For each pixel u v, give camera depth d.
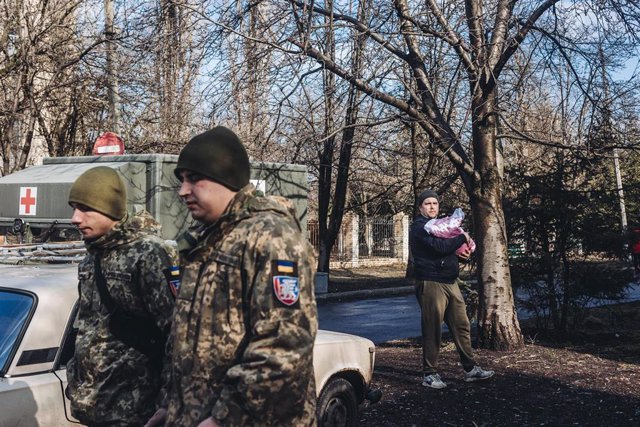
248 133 10.52
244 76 9.21
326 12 8.64
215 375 2.31
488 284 8.80
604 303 11.34
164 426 2.55
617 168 9.92
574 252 9.78
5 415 3.47
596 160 9.26
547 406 6.36
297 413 2.28
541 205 9.53
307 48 8.10
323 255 19.89
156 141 13.82
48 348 3.73
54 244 5.14
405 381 7.25
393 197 25.52
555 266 9.77
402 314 15.67
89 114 16.50
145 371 3.08
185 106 12.27
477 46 8.15
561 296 9.87
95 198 3.03
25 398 3.56
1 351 3.65
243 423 2.23
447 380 7.28
